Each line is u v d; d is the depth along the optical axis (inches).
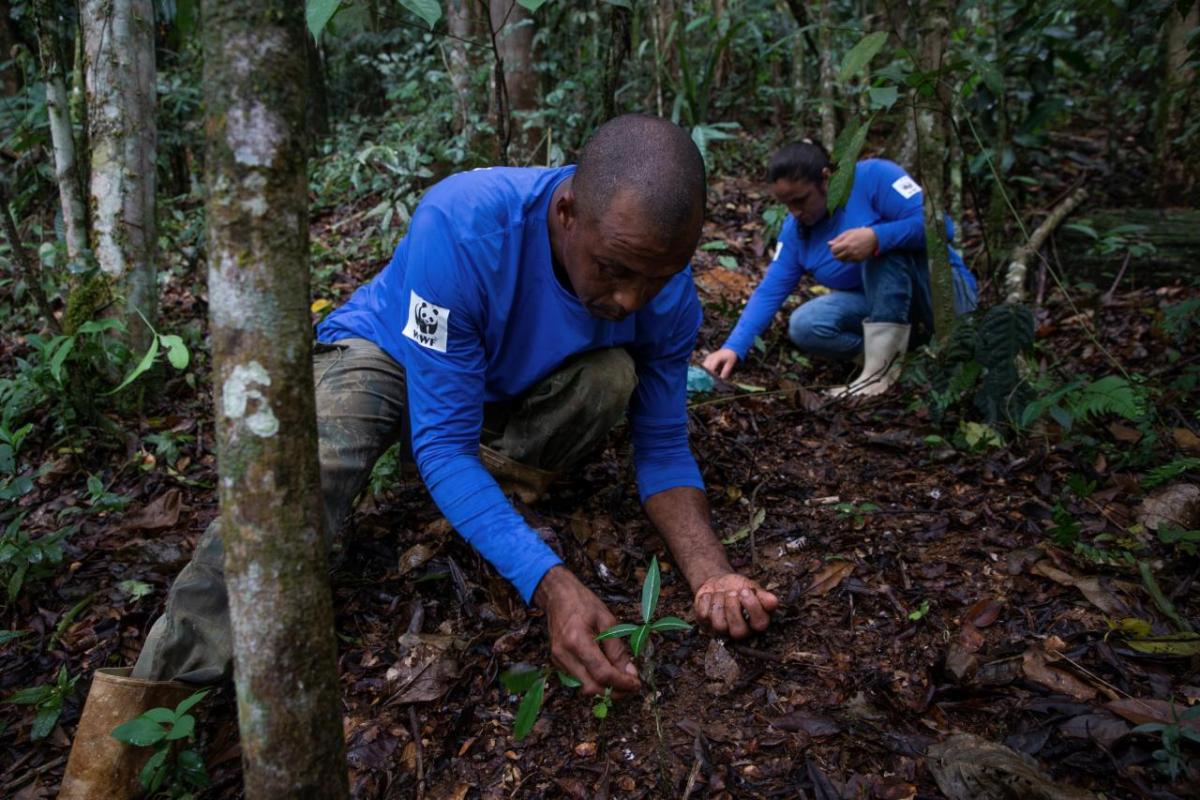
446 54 169.2
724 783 60.2
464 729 66.7
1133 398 89.5
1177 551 79.3
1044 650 69.7
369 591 82.4
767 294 133.1
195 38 197.9
